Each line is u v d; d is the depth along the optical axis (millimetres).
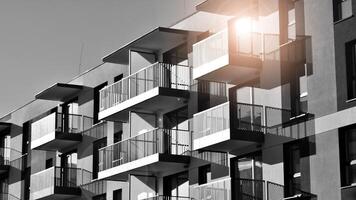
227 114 34969
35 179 52188
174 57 42062
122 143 42562
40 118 55906
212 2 37156
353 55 31922
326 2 32938
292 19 34781
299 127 33375
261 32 35969
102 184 48062
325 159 32031
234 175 36688
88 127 50125
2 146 61000
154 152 41281
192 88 40188
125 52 43750
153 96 40250
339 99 31859
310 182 32531
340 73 31984
